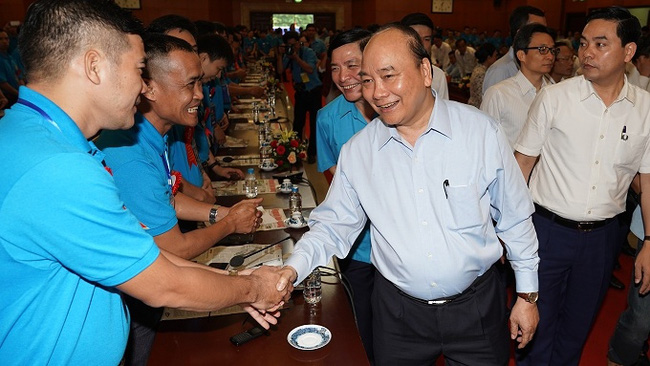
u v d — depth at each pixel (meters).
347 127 2.24
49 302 1.00
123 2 16.06
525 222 1.52
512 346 2.68
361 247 2.14
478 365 1.59
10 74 7.42
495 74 3.47
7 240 0.93
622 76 1.99
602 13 1.91
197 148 2.92
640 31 1.91
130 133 1.57
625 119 1.99
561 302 2.30
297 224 2.24
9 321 0.98
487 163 1.44
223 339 1.46
